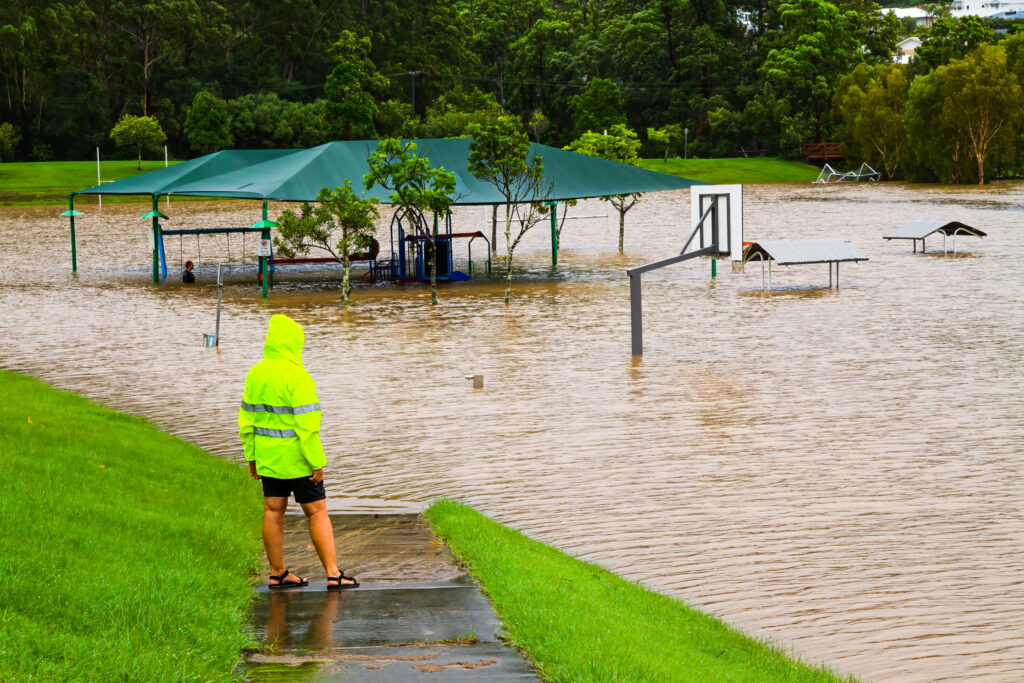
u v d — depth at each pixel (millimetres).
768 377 28906
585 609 10820
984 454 20453
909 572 14141
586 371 30281
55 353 34062
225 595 10891
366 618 10555
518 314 42938
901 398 25828
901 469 19469
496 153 47281
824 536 15703
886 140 180000
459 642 9836
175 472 16953
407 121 190750
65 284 55875
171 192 54875
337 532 14422
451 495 18188
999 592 13383
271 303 47688
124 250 77438
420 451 21344
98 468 15172
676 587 13695
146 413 24844
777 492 18078
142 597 9797
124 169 170875
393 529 14586
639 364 31312
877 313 41156
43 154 186000
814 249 50188
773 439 21938
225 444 21766
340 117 188125
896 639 11930
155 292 52188
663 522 16484
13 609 9023
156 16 198500
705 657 10297
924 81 164500
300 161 57219
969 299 44406
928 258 61812
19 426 16875
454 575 12281
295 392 11469
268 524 11641
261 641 9875
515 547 13531
